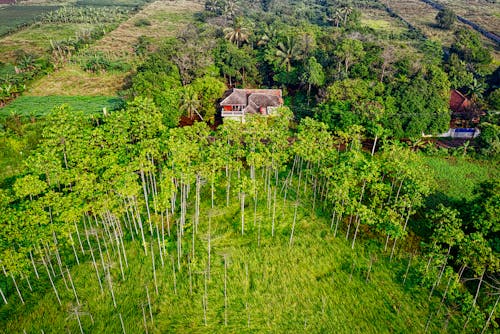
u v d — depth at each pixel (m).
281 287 44.94
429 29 153.62
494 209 45.47
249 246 50.81
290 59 100.00
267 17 159.50
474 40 111.56
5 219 43.22
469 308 40.94
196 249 50.19
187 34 127.56
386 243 49.38
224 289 44.44
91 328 40.03
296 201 56.75
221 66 103.44
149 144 55.84
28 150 71.25
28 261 43.28
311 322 40.94
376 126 70.81
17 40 148.25
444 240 43.75
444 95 81.19
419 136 74.38
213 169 54.53
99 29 158.75
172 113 77.50
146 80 84.00
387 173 61.53
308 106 90.44
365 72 86.44
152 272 46.59
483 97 91.81
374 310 42.34
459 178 65.31
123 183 48.69
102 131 57.12
